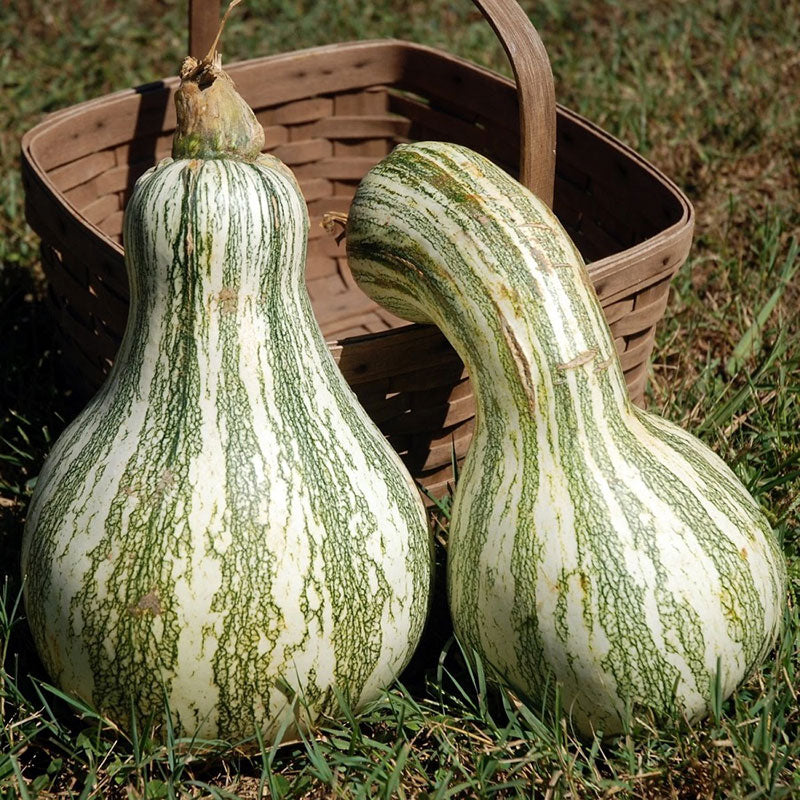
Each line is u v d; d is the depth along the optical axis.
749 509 1.03
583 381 0.99
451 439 1.17
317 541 0.97
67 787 1.02
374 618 0.99
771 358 1.32
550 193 1.15
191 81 0.99
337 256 1.52
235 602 0.95
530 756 0.99
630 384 1.21
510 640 1.00
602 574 0.97
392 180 1.06
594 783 0.99
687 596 0.97
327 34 2.12
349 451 1.00
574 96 1.91
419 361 1.11
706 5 2.24
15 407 1.33
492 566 1.00
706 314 1.46
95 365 1.23
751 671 1.01
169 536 0.95
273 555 0.96
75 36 2.08
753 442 1.28
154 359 0.98
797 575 1.14
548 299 0.99
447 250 1.02
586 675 0.98
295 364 0.99
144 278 0.98
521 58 1.11
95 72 1.97
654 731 0.99
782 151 1.77
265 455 0.97
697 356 1.42
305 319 1.00
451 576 1.04
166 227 0.96
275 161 1.02
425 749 1.04
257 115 1.45
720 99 1.90
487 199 1.02
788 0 2.23
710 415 1.28
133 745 0.99
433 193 1.03
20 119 1.82
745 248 1.57
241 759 1.03
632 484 0.99
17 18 2.15
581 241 1.38
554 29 2.20
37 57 2.02
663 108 1.86
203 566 0.95
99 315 1.18
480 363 1.01
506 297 0.99
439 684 1.05
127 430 0.98
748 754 0.99
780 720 1.02
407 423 1.14
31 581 1.00
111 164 1.38
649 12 2.25
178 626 0.95
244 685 0.97
